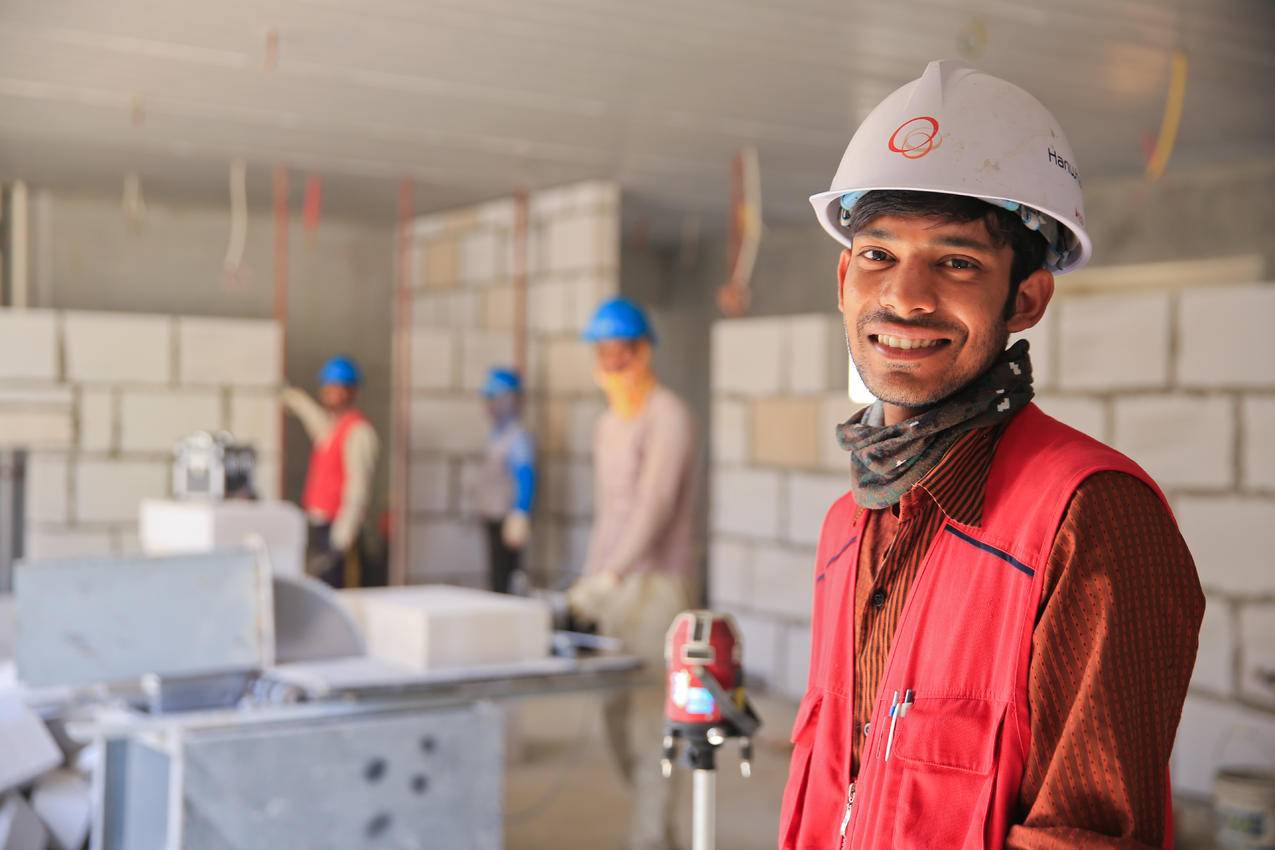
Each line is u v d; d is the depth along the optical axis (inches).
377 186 307.3
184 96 221.9
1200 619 39.6
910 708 41.1
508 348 311.6
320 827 106.1
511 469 285.7
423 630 117.4
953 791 39.6
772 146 257.3
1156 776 37.8
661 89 212.7
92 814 124.6
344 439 272.5
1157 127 236.1
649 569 150.1
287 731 104.7
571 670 121.3
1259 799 157.5
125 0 169.6
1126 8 170.2
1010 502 41.0
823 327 243.9
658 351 428.5
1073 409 195.8
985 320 41.9
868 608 45.1
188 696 110.8
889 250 42.9
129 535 251.0
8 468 280.8
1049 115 43.5
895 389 42.6
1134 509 38.7
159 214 343.0
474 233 339.9
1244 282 272.2
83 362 247.6
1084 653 37.9
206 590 111.7
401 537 295.4
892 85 207.9
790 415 251.4
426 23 177.9
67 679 106.0
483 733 114.0
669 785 148.9
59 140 260.4
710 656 66.5
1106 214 295.9
